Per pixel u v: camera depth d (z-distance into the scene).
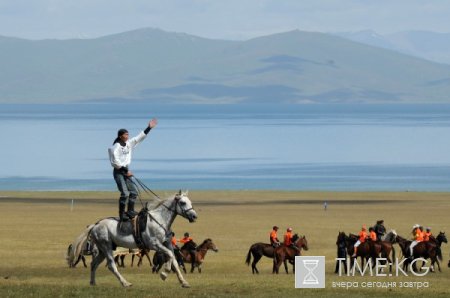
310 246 64.75
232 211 99.12
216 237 71.81
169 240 29.59
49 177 172.25
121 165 28.88
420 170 189.62
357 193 129.25
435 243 47.81
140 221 29.05
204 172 182.88
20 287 29.69
